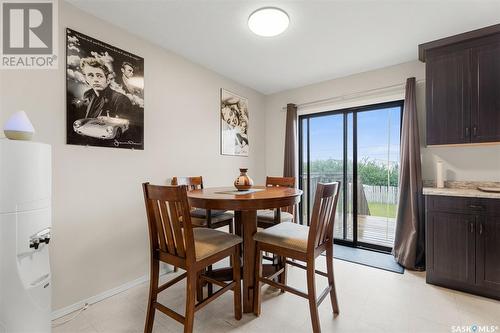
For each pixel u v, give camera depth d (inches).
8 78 61.3
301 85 143.7
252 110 150.3
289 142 144.3
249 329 61.8
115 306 73.5
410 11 75.3
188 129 109.2
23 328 46.3
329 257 67.3
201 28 85.2
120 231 83.3
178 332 61.1
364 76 123.3
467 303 73.9
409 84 106.0
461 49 86.9
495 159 92.1
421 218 101.6
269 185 114.0
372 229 127.4
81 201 73.4
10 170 44.2
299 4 72.4
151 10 74.9
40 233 49.3
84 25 74.4
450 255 83.1
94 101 76.3
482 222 77.7
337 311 68.0
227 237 63.8
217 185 124.8
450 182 100.0
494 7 72.8
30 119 63.9
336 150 138.5
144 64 91.4
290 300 75.7
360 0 70.6
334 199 65.9
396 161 120.9
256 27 80.1
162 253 57.5
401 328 62.2
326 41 93.8
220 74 126.8
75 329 62.6
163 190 52.6
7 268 43.9
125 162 85.0
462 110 86.6
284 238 62.3
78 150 72.8
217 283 65.5
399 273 95.8
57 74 68.6
